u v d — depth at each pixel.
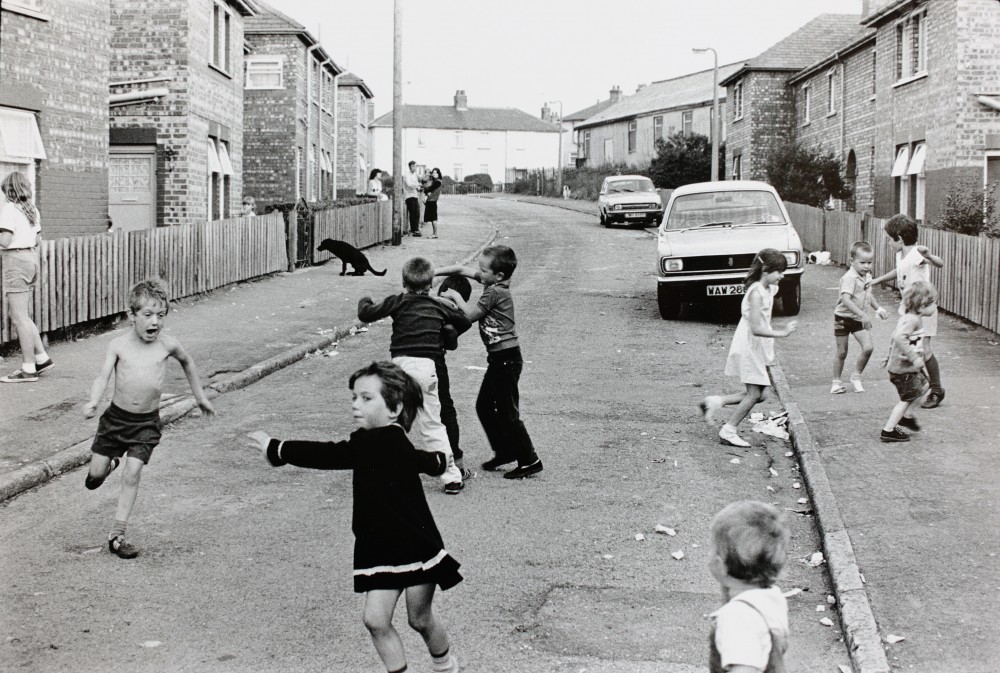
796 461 8.43
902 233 10.24
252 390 11.01
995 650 4.82
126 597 5.54
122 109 21.27
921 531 6.42
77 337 12.91
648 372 12.16
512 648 5.02
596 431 9.38
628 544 6.50
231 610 5.41
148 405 6.23
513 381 7.95
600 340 14.44
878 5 32.94
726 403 8.81
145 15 21.08
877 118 29.36
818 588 5.87
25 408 9.30
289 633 5.14
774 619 3.10
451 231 33.72
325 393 10.88
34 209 10.49
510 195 73.62
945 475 7.57
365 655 4.92
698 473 8.09
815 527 6.86
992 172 23.11
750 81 41.62
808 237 27.80
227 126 24.47
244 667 4.77
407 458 4.37
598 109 96.56
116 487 7.53
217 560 6.12
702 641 5.11
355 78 49.22
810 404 10.09
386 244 28.25
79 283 12.77
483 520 6.95
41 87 16.19
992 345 13.11
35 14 15.89
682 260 15.86
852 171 33.81
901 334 8.36
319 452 4.38
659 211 35.91
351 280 20.11
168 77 21.16
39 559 6.08
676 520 6.97
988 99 22.77
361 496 4.33
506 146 93.62
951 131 23.47
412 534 4.29
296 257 21.77
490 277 7.89
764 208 16.97
